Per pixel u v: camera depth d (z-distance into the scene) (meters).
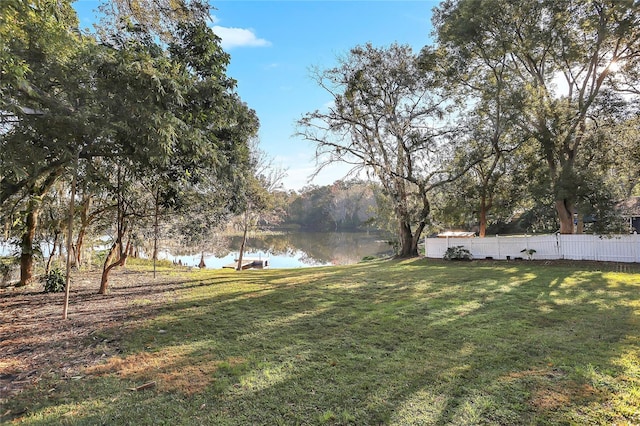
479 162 16.70
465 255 16.00
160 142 6.01
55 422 2.95
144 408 3.18
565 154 15.48
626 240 12.70
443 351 4.50
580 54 15.30
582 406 3.06
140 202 11.68
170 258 24.67
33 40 5.11
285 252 35.16
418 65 17.09
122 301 8.23
